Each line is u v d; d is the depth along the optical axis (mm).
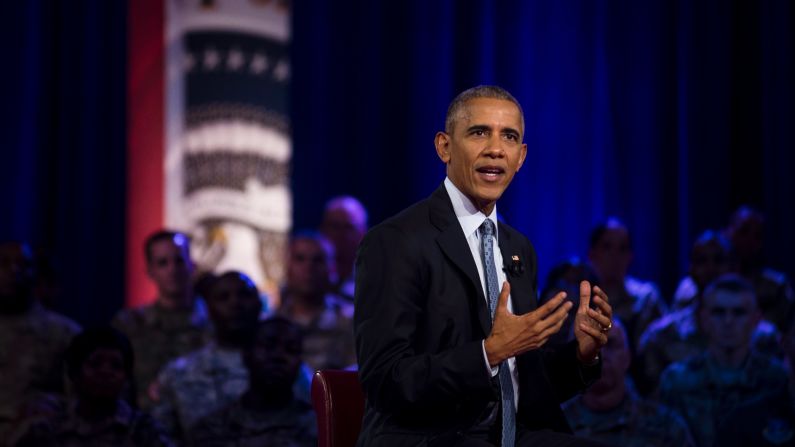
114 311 19344
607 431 12266
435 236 7785
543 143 19344
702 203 18844
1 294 14445
